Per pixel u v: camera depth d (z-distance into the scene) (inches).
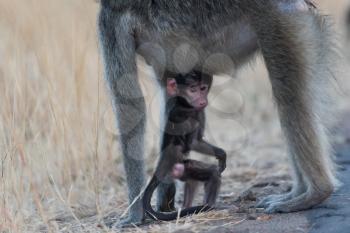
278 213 426.0
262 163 594.9
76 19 692.7
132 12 440.5
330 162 440.5
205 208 429.1
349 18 1072.8
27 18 679.1
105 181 530.9
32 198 467.5
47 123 544.4
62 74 560.4
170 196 450.9
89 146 515.5
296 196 439.8
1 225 418.6
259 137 695.1
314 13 445.4
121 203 486.0
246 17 437.4
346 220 397.1
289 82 428.1
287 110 427.8
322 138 430.9
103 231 420.8
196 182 440.8
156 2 442.0
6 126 479.2
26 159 466.0
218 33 443.8
